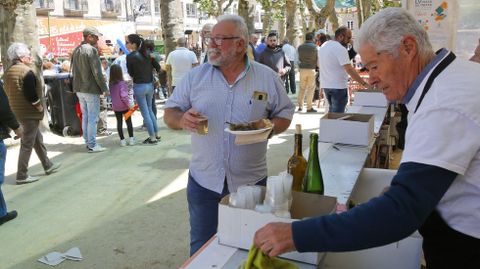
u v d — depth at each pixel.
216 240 1.53
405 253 1.61
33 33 7.49
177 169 5.66
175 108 2.47
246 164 2.38
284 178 1.48
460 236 1.20
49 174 5.59
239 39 2.27
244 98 2.33
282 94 2.45
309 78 9.68
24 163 5.21
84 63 6.44
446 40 3.57
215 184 2.38
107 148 6.97
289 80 13.16
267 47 8.98
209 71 2.38
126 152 6.67
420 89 1.18
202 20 40.97
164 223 3.96
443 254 1.25
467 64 1.18
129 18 33.84
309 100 9.85
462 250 1.21
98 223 3.99
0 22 7.25
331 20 17.67
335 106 6.69
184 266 1.37
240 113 2.34
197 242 2.47
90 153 6.67
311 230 1.11
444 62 1.18
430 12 3.56
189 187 2.49
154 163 5.99
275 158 6.04
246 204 1.47
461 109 1.07
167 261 3.27
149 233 3.75
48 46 18.02
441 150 1.05
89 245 3.56
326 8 15.03
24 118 5.11
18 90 5.06
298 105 10.12
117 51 15.68
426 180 1.05
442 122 1.07
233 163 2.36
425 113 1.11
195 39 37.09
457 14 3.48
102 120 8.03
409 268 1.61
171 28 11.18
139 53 6.88
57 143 7.43
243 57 2.37
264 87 2.37
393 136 4.50
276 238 1.14
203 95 2.36
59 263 3.27
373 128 3.00
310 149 1.95
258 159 2.44
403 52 1.19
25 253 3.46
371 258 1.65
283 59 9.12
